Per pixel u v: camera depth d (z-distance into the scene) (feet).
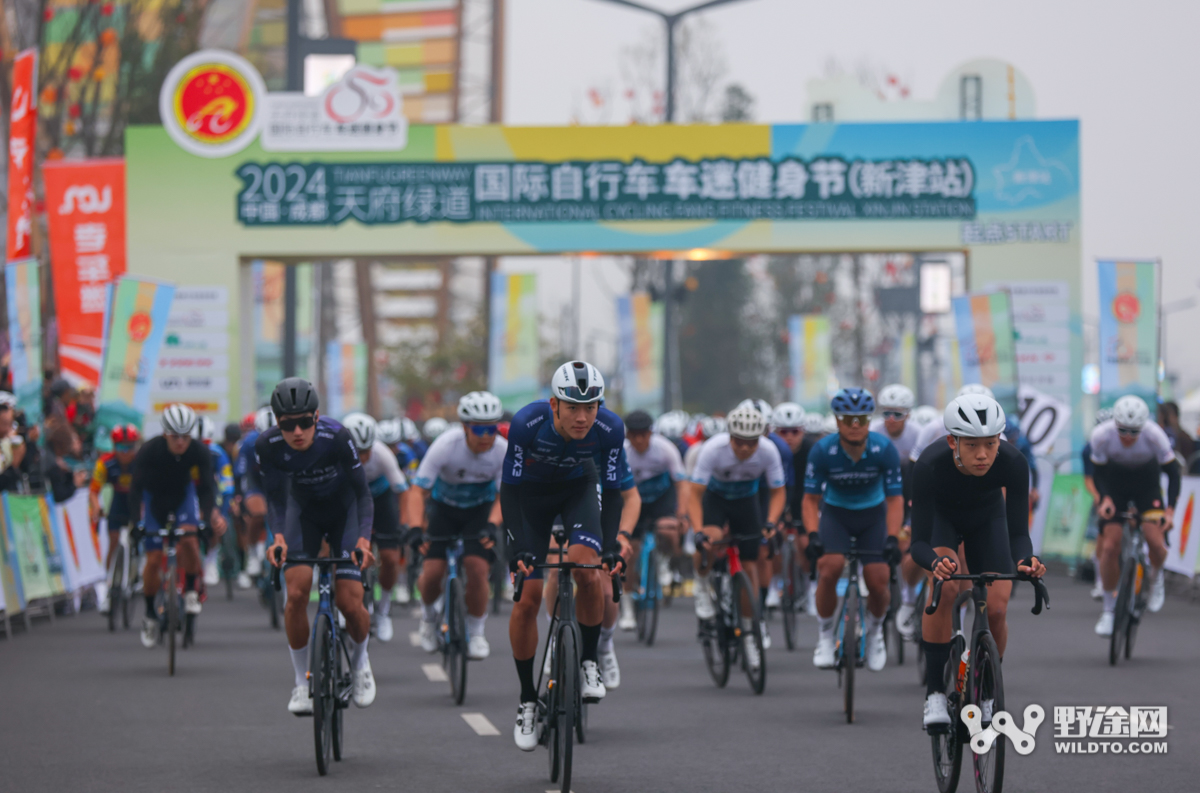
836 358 514.68
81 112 210.59
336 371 254.27
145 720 59.26
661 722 58.75
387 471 79.25
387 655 83.41
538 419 47.57
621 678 72.90
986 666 41.01
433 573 68.18
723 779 46.83
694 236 149.89
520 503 47.88
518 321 195.72
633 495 51.19
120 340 133.90
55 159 159.74
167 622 82.23
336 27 527.40
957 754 42.60
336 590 52.44
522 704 48.75
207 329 151.33
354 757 51.08
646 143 150.00
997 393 144.36
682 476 89.66
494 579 108.47
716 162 149.89
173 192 151.43
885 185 149.79
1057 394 150.30
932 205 149.89
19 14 210.38
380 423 102.47
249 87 150.82
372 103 150.41
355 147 150.82
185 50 236.84
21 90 123.44
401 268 544.62
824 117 155.74
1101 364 142.92
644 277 380.17
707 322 558.15
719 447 70.08
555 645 46.57
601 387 45.21
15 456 94.32
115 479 94.68
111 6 212.23
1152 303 142.51
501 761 50.31
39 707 62.69
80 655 81.56
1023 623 97.71
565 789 43.01
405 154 150.71
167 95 150.92
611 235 150.00
